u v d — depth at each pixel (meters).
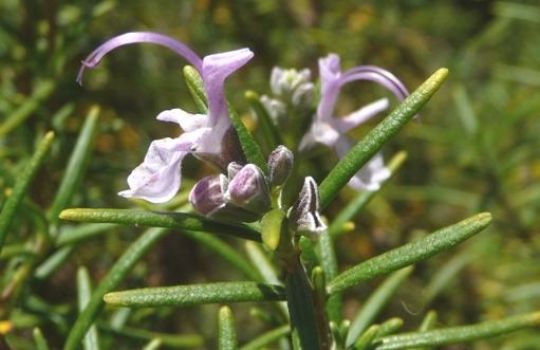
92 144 0.17
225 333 0.13
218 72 0.12
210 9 0.27
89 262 0.21
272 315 0.16
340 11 0.28
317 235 0.12
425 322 0.16
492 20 0.31
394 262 0.13
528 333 0.22
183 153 0.12
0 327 0.16
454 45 0.31
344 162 0.13
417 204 0.28
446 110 0.30
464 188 0.28
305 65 0.27
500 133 0.24
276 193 0.13
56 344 0.18
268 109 0.16
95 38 0.24
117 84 0.24
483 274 0.25
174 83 0.25
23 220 0.18
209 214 0.12
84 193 0.20
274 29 0.27
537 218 0.24
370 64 0.29
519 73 0.28
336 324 0.14
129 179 0.12
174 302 0.13
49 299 0.20
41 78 0.20
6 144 0.21
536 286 0.23
